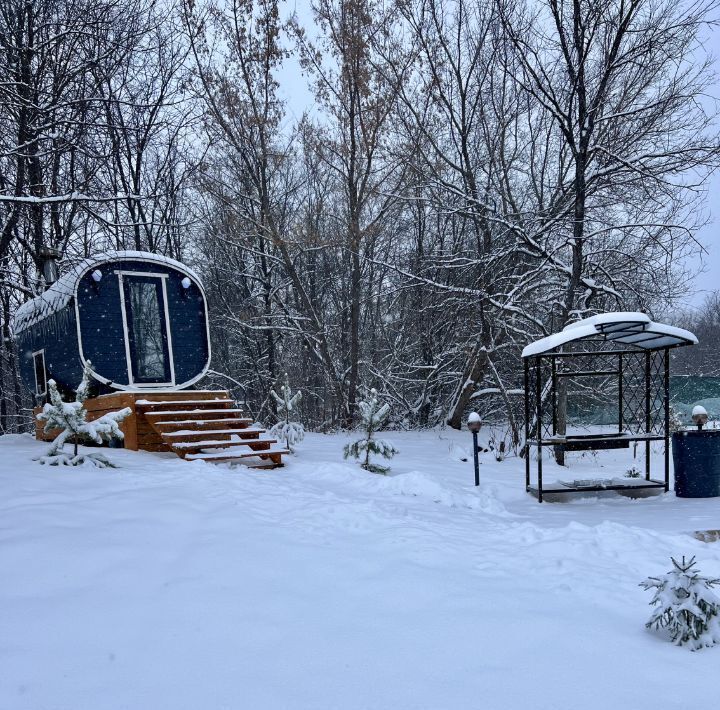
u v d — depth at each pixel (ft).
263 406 86.48
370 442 34.63
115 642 10.85
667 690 9.28
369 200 76.95
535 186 57.00
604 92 44.80
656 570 15.39
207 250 95.81
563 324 44.45
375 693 9.12
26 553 15.07
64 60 49.67
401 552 16.40
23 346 49.06
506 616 12.16
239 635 11.19
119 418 28.14
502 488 31.63
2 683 9.33
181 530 17.89
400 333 81.97
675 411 48.57
